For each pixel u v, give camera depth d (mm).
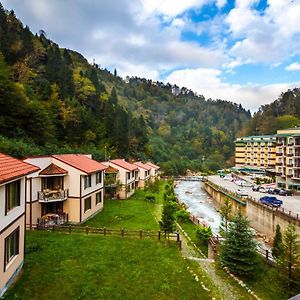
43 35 121000
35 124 54969
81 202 31422
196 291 17609
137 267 19578
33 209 28281
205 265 22016
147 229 30781
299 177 61281
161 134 185625
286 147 65250
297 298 9531
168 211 26797
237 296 17891
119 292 16109
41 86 75062
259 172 100375
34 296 14797
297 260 19156
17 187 16766
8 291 14898
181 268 20344
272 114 138875
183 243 27562
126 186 51406
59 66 91188
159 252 22719
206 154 176500
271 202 43906
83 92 95188
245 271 20594
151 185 70562
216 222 44375
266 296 18375
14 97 51906
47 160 30562
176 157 148250
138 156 101562
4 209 14484
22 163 17922
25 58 81500
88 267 18766
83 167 32656
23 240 17875
